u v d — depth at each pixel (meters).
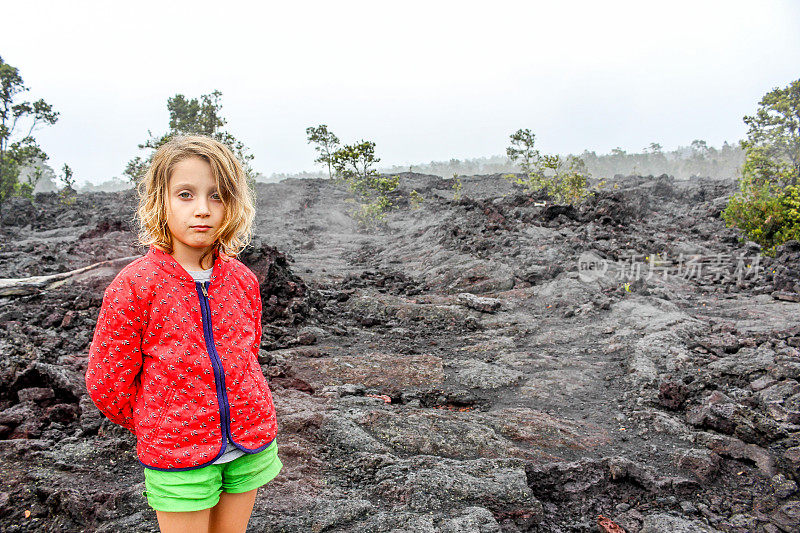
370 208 26.16
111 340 1.66
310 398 5.38
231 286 1.86
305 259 18.52
